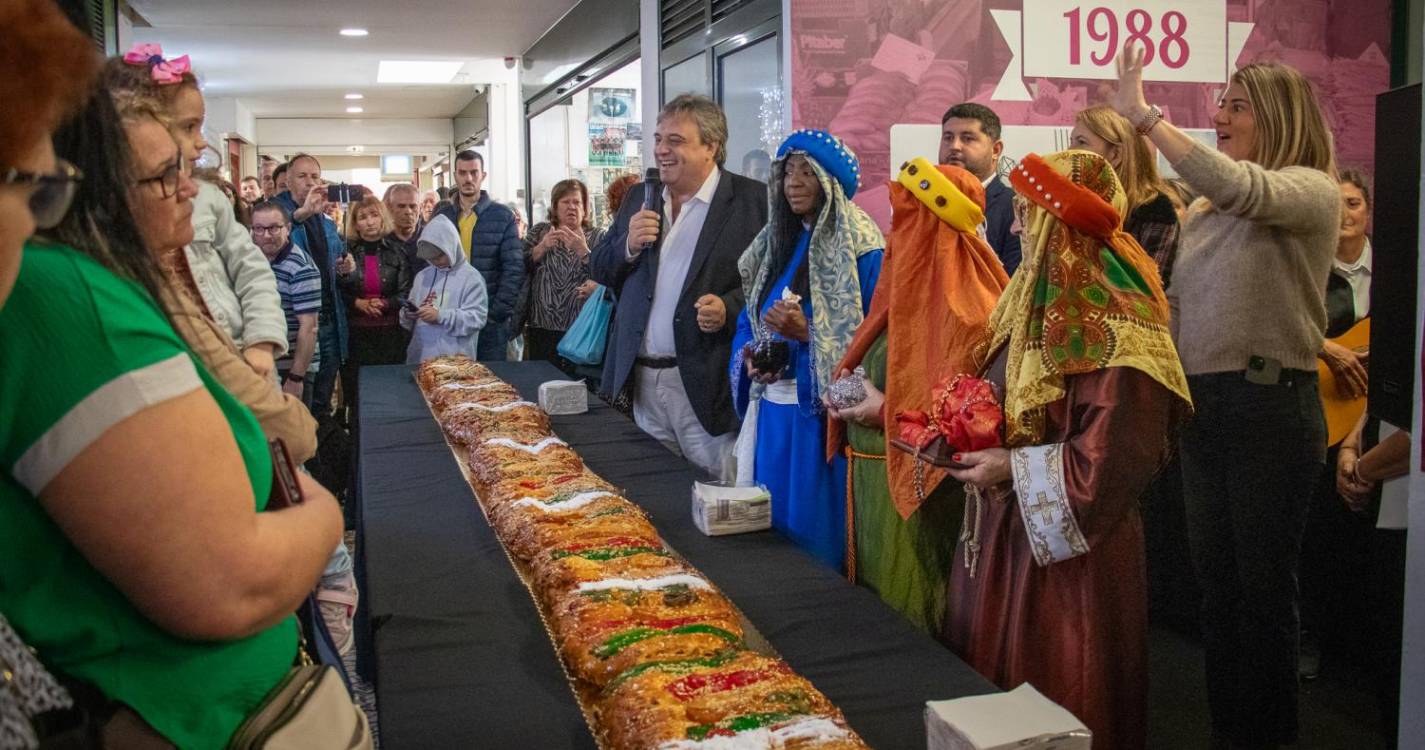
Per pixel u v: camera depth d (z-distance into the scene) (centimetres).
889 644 156
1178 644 324
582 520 197
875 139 373
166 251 151
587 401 345
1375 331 183
